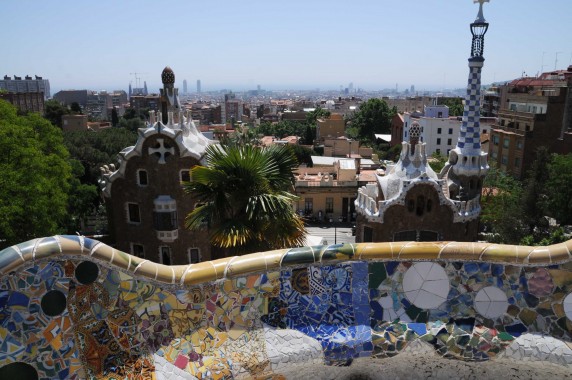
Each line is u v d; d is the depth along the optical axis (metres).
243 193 14.22
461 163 30.80
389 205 27.84
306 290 8.90
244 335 8.48
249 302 8.68
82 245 7.65
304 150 77.44
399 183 28.48
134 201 28.31
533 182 37.78
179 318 8.31
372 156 74.94
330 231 50.16
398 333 8.73
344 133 114.88
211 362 8.07
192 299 8.45
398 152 84.69
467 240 28.91
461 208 28.34
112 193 28.59
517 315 8.88
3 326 7.12
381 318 8.89
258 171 14.08
